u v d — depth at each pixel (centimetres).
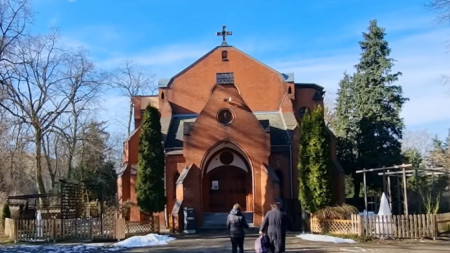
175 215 2984
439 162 4947
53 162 5844
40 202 3959
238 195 3566
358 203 4162
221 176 3597
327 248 2006
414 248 1961
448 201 3588
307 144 2784
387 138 4028
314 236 2420
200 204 3197
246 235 2691
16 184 5081
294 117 3897
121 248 2231
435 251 1852
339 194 3538
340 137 4262
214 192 3578
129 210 3428
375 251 1883
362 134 4094
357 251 1891
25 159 5044
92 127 5038
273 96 4128
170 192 3475
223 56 4184
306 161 2773
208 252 1992
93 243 2469
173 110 4106
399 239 2294
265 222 1539
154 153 2986
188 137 3275
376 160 3972
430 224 2347
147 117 3030
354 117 4238
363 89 4206
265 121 3403
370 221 2353
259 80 4150
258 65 4169
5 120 3894
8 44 3269
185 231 2959
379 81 4206
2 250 2194
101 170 5053
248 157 3259
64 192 2716
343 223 2466
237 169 3578
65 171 5800
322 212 2592
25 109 3956
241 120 3297
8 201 3353
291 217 3106
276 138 3650
